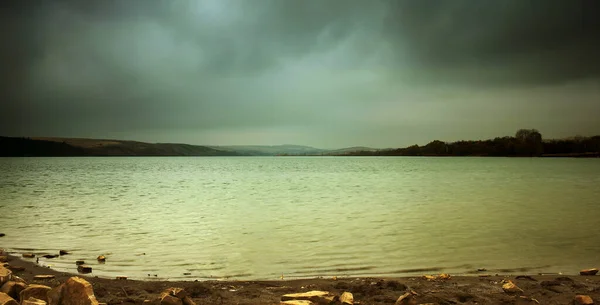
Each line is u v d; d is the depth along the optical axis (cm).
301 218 2741
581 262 1494
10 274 969
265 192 4988
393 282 1124
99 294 1034
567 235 2045
